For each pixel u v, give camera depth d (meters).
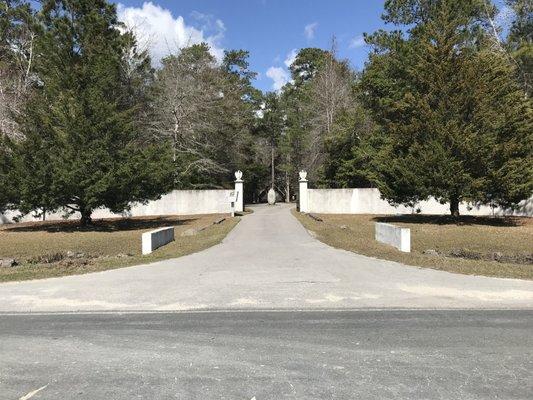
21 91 34.47
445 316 7.36
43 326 6.93
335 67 47.44
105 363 5.27
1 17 36.56
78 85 26.72
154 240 16.52
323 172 46.50
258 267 12.32
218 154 49.47
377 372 4.92
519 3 32.84
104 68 27.34
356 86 37.12
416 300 8.52
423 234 21.81
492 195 26.42
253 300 8.59
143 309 8.00
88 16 29.03
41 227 29.17
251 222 28.16
